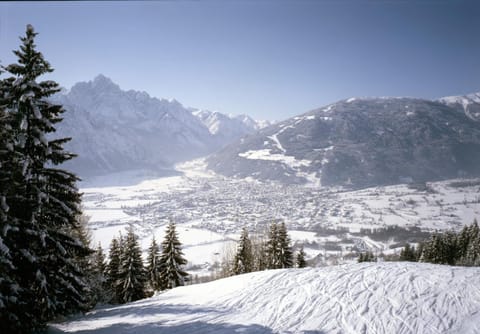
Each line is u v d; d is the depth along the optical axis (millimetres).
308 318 10805
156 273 38094
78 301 13375
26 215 11383
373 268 15438
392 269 14875
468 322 9305
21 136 11289
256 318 11398
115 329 12383
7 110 11469
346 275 14742
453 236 57188
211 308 13430
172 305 15797
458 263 49844
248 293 14750
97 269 31188
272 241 37656
